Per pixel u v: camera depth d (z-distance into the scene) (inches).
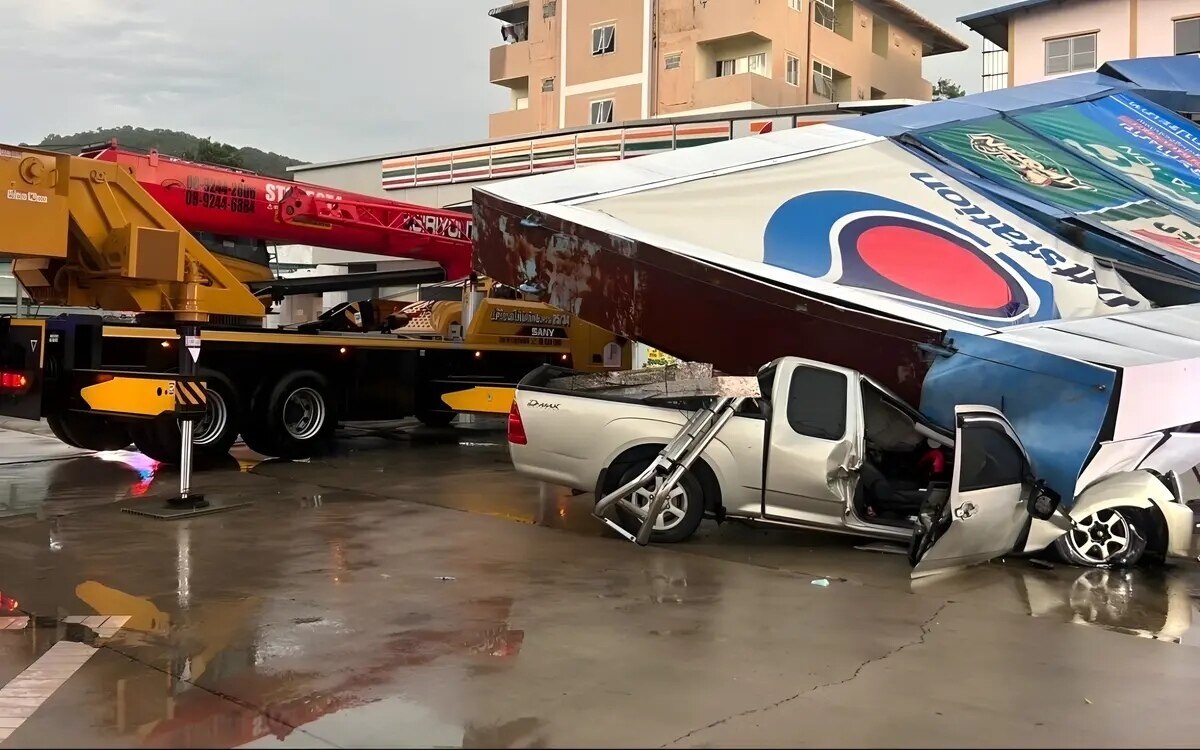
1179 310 377.1
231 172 510.3
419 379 585.9
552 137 1006.4
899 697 175.0
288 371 508.7
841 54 1514.5
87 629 209.5
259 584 249.3
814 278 367.9
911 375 330.3
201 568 266.1
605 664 190.2
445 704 167.9
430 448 571.5
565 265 378.0
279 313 671.8
